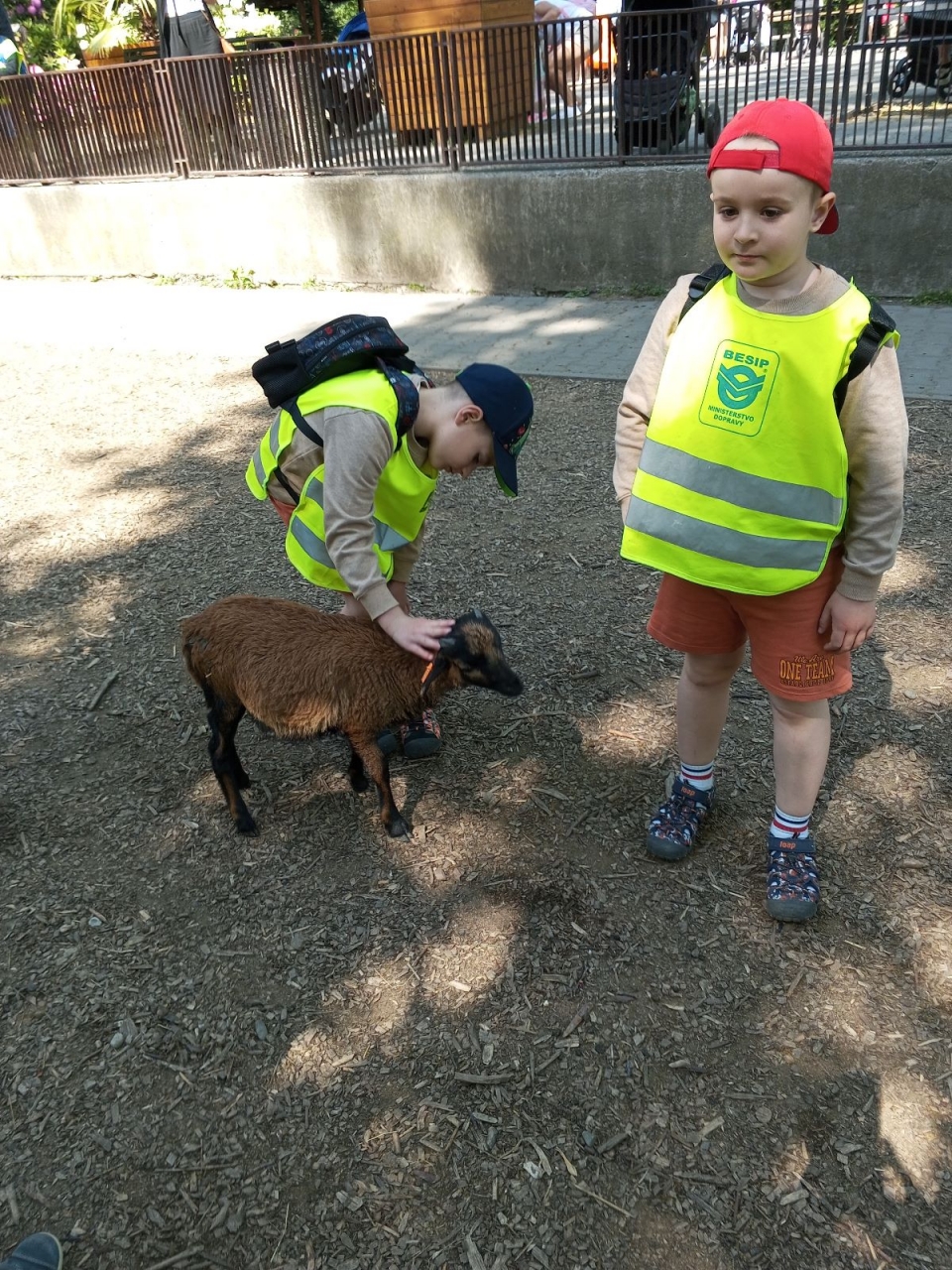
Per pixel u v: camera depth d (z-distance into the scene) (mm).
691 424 2189
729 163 1878
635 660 3768
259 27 14094
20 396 7059
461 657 2619
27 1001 2516
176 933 2695
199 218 9797
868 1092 2205
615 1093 2229
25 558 4812
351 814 3088
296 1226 2014
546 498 5102
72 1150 2170
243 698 2754
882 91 7207
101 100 9797
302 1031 2406
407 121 8664
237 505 5234
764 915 2654
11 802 3207
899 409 2020
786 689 2375
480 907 2723
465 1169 2098
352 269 9438
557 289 8656
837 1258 1919
